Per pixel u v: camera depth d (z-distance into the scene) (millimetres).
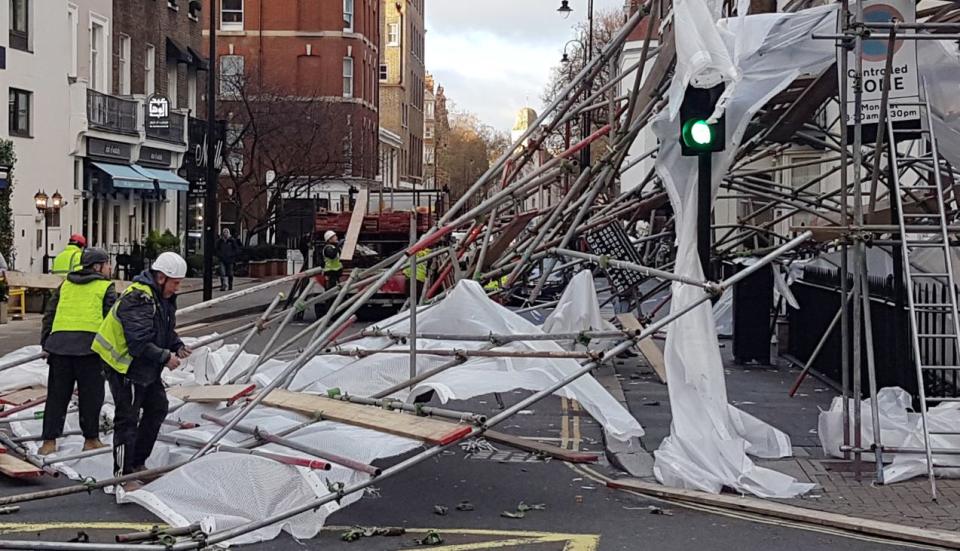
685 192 10672
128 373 9008
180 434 9828
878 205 17016
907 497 9125
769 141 14766
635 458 10570
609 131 13664
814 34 10727
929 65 11922
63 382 10219
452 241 16469
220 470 8250
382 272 13125
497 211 14398
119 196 40656
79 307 10328
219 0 65812
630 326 16359
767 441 10703
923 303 12359
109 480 8820
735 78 9547
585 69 13891
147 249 40156
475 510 8922
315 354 10664
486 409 14398
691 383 10016
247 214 50406
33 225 32312
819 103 13078
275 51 66062
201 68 48219
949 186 12953
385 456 8391
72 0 35531
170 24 45031
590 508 9008
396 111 95500
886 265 14211
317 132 51125
